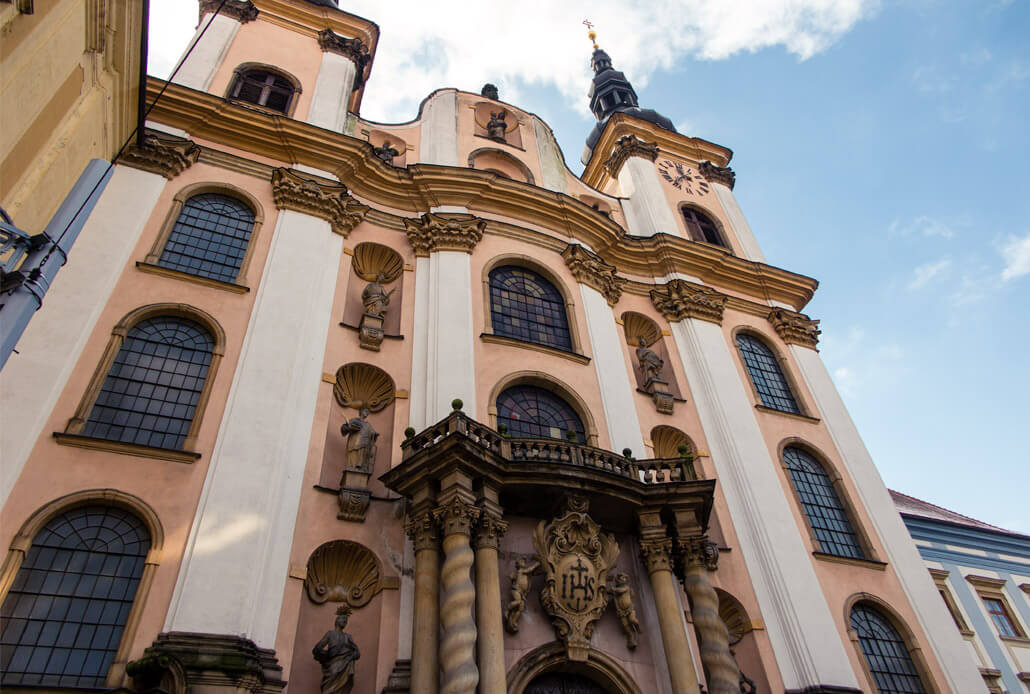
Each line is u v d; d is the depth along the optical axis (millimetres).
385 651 12336
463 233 19625
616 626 13391
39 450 12031
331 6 25656
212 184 18062
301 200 18375
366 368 16375
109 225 15734
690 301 22578
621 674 12758
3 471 11453
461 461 12648
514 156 24703
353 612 12914
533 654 12359
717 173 29641
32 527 11234
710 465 18766
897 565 18625
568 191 25266
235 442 13344
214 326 15156
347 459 14438
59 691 10070
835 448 21125
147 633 10961
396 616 12719
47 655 10562
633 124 29719
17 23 9148
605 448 16953
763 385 22219
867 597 17531
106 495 11992
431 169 20906
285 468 13625
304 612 12602
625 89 35375
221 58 22031
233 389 14148
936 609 18016
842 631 16594
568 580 13055
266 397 14258
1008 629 25812
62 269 14438
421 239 19578
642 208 26266
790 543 17453
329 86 22797
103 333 14078
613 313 21391
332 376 15711
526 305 19688
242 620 11406
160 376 14219
